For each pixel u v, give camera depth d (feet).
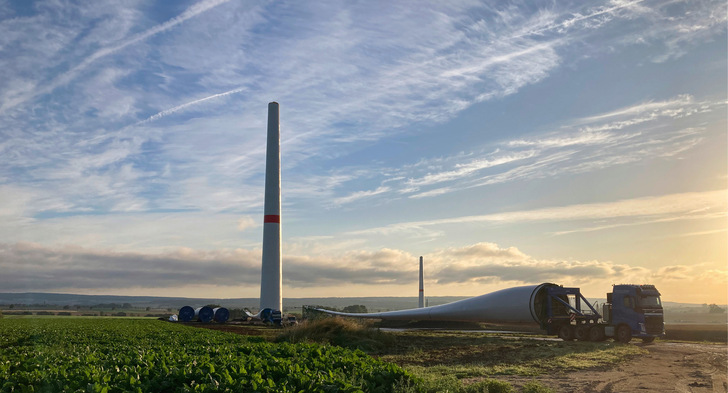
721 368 72.79
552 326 132.26
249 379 37.78
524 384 55.72
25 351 72.90
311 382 36.45
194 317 236.22
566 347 103.24
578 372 66.85
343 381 36.94
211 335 111.04
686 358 86.48
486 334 153.07
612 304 122.83
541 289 141.18
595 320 126.62
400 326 197.47
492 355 88.02
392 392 39.81
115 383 35.58
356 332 108.17
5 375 39.78
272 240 239.91
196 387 33.63
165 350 64.90
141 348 71.00
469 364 74.49
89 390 31.91
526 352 93.30
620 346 106.52
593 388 54.80
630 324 119.14
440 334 149.38
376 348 100.48
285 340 103.71
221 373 38.68
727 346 118.93
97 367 43.21
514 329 181.16
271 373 40.70
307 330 108.37
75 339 100.58
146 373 39.04
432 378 52.21
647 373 66.64
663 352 97.71
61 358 55.77
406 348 101.91
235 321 240.53
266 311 220.23
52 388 35.40
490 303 154.30
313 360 48.29
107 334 115.85
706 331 185.26
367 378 41.73
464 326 192.54
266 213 241.96
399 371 42.93
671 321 454.40
